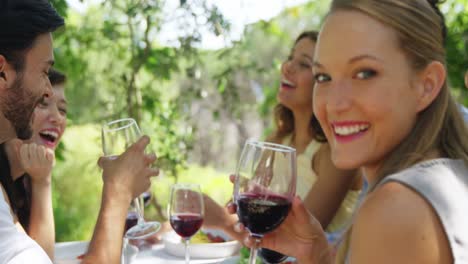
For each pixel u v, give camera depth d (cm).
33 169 184
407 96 117
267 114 492
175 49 350
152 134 371
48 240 185
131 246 191
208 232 212
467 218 104
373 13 114
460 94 429
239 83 517
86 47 387
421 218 100
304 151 271
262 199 131
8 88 134
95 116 406
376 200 105
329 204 238
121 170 162
